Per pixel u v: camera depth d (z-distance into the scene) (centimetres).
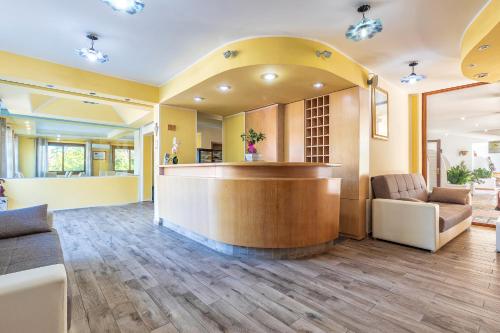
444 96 512
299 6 234
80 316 183
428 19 252
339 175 389
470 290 220
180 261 288
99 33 283
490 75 318
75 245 346
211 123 714
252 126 528
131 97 429
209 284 232
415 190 441
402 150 489
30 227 242
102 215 557
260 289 222
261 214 293
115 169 768
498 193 591
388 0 224
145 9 239
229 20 258
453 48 314
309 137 442
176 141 459
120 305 197
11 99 472
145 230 429
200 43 306
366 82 381
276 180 291
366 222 383
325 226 318
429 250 318
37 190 592
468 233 400
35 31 279
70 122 652
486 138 957
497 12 208
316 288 224
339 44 308
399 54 333
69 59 350
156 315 184
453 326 171
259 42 288
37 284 104
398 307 194
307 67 295
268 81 346
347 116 379
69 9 240
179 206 397
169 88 429
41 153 665
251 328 170
